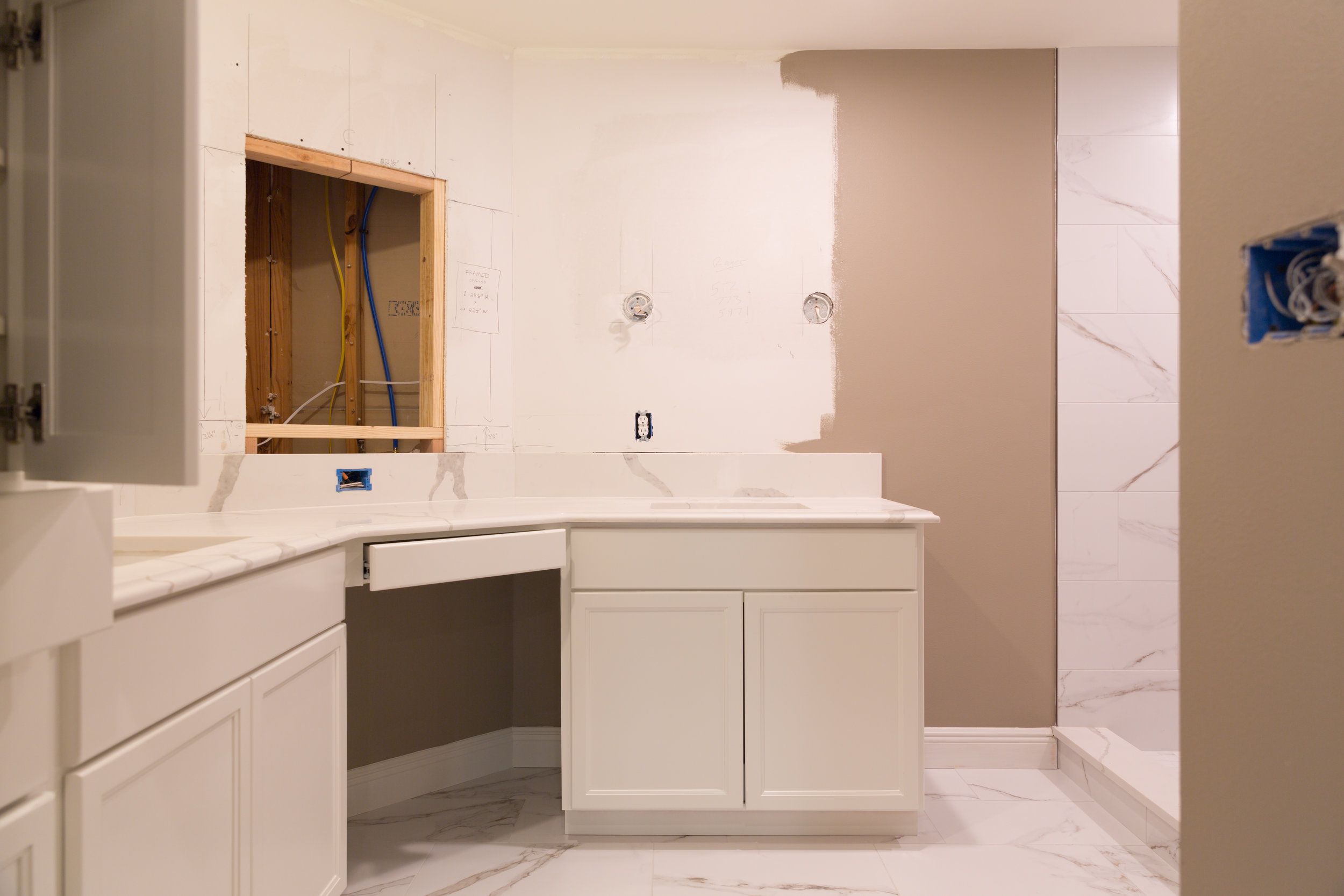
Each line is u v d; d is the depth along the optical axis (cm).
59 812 80
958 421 233
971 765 231
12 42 75
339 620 143
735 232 234
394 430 207
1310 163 55
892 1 209
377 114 205
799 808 178
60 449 76
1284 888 58
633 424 233
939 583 233
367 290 248
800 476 231
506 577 233
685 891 161
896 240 234
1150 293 232
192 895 100
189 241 70
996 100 233
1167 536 231
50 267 75
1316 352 55
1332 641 53
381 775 203
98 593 75
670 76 233
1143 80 232
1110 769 198
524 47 231
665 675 178
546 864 172
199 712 100
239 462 180
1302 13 56
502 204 229
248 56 184
